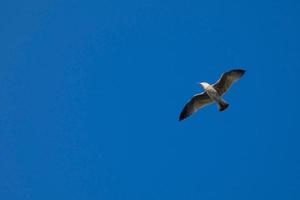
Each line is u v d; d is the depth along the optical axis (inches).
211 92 1080.8
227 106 1082.1
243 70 1066.1
